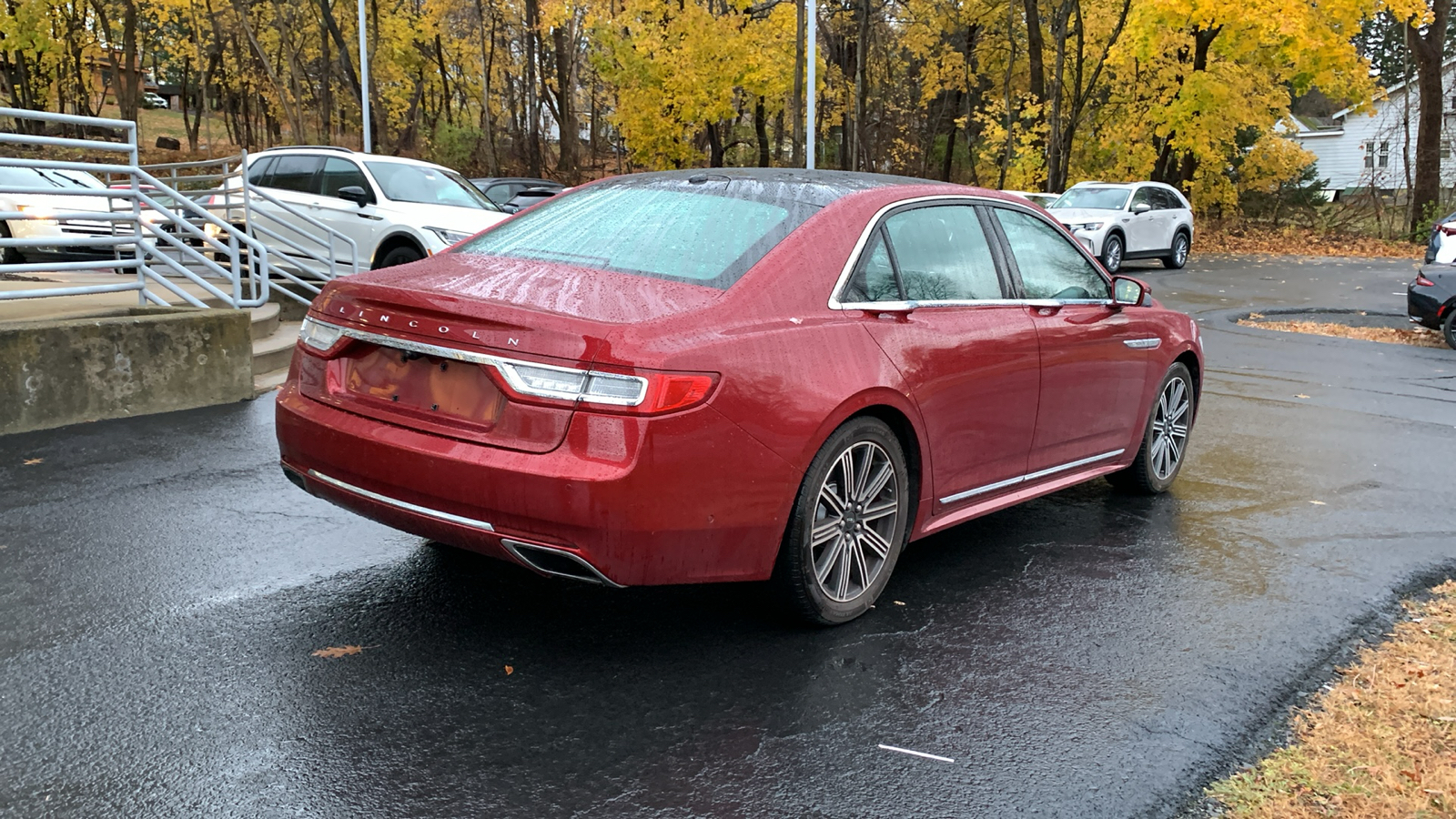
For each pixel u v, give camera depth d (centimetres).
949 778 292
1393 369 1127
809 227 388
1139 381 558
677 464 320
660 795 278
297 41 4406
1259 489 627
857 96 3416
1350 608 437
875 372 379
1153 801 285
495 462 319
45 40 3834
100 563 421
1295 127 3394
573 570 326
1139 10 2884
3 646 345
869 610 416
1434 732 330
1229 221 3525
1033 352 464
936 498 427
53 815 256
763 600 386
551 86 4238
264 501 511
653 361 318
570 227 418
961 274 443
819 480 364
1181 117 3025
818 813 273
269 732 300
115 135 4334
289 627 372
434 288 353
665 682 344
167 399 689
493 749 297
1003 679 358
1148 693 351
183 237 1241
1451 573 487
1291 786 295
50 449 585
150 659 342
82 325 641
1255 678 365
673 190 431
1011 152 3375
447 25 4200
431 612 392
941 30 3866
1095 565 481
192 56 4575
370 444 344
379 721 310
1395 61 6356
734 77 2916
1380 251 3055
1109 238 2094
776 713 327
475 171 4353
